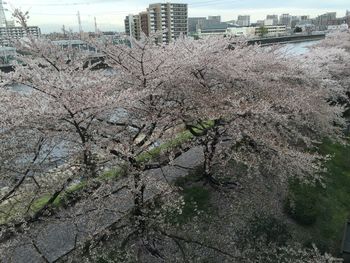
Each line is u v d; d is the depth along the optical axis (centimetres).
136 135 941
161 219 909
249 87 1194
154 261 927
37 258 873
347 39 3344
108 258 846
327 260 1002
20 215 778
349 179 1673
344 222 1327
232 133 1047
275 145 1062
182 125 1205
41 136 799
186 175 1310
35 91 789
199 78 1177
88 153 812
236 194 1215
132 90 927
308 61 1734
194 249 979
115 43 1029
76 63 964
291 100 1128
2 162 785
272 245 1045
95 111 752
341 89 1750
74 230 944
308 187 1419
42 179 828
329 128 1459
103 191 805
